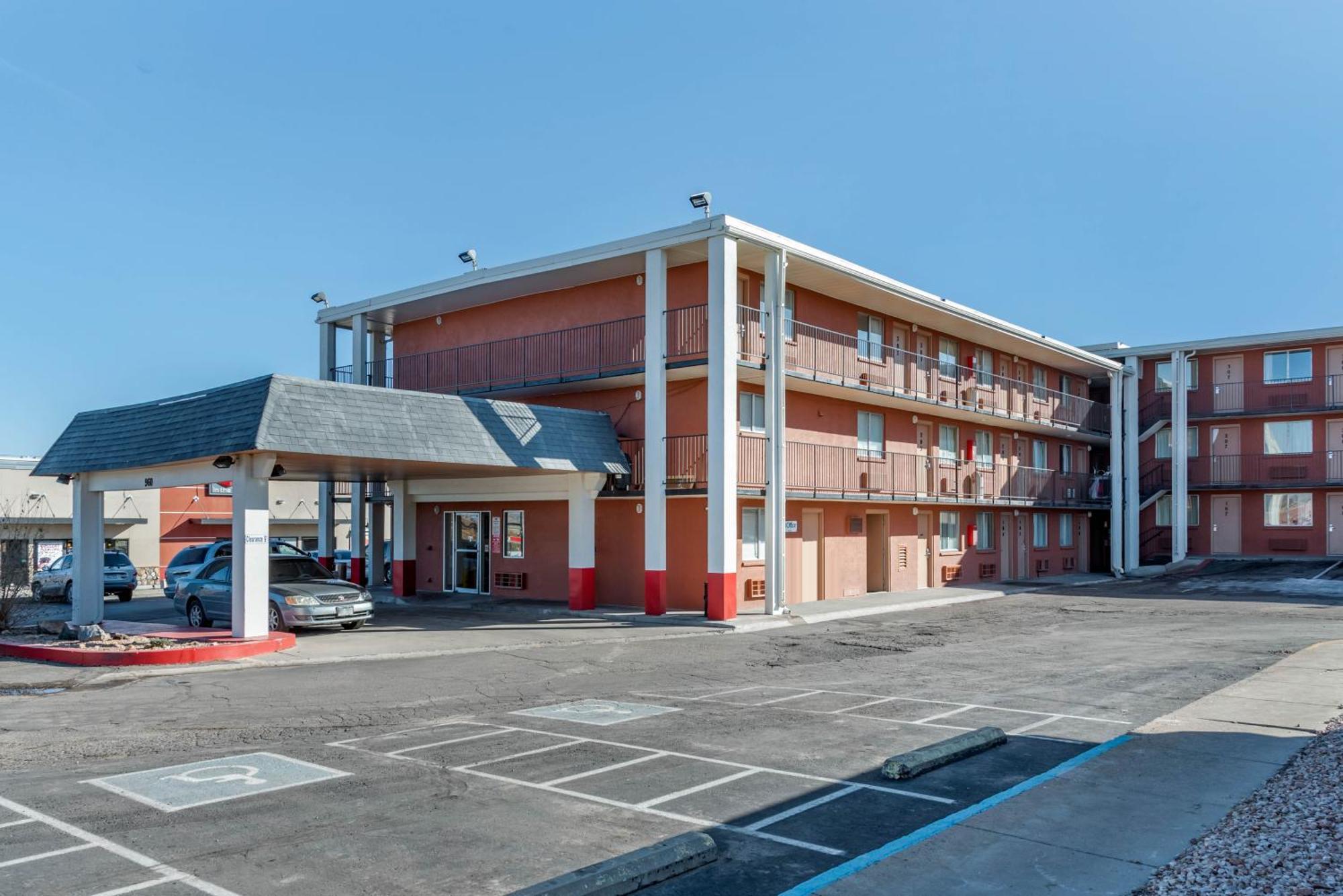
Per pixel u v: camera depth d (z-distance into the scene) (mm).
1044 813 6516
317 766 8148
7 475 35094
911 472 28625
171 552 39594
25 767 8227
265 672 13727
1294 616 20844
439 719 10305
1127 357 38000
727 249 19953
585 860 5828
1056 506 35969
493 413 19312
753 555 22844
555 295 25109
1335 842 5441
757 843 6145
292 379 15828
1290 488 36156
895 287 24828
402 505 25859
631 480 22516
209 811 6832
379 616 21266
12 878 5547
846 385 24203
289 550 27891
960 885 5289
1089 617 21312
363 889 5367
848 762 8211
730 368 19969
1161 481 39500
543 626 19250
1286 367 36875
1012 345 32719
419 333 28781
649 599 20469
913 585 28828
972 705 10867
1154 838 5992
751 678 13109
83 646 15039
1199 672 13047
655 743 8984
